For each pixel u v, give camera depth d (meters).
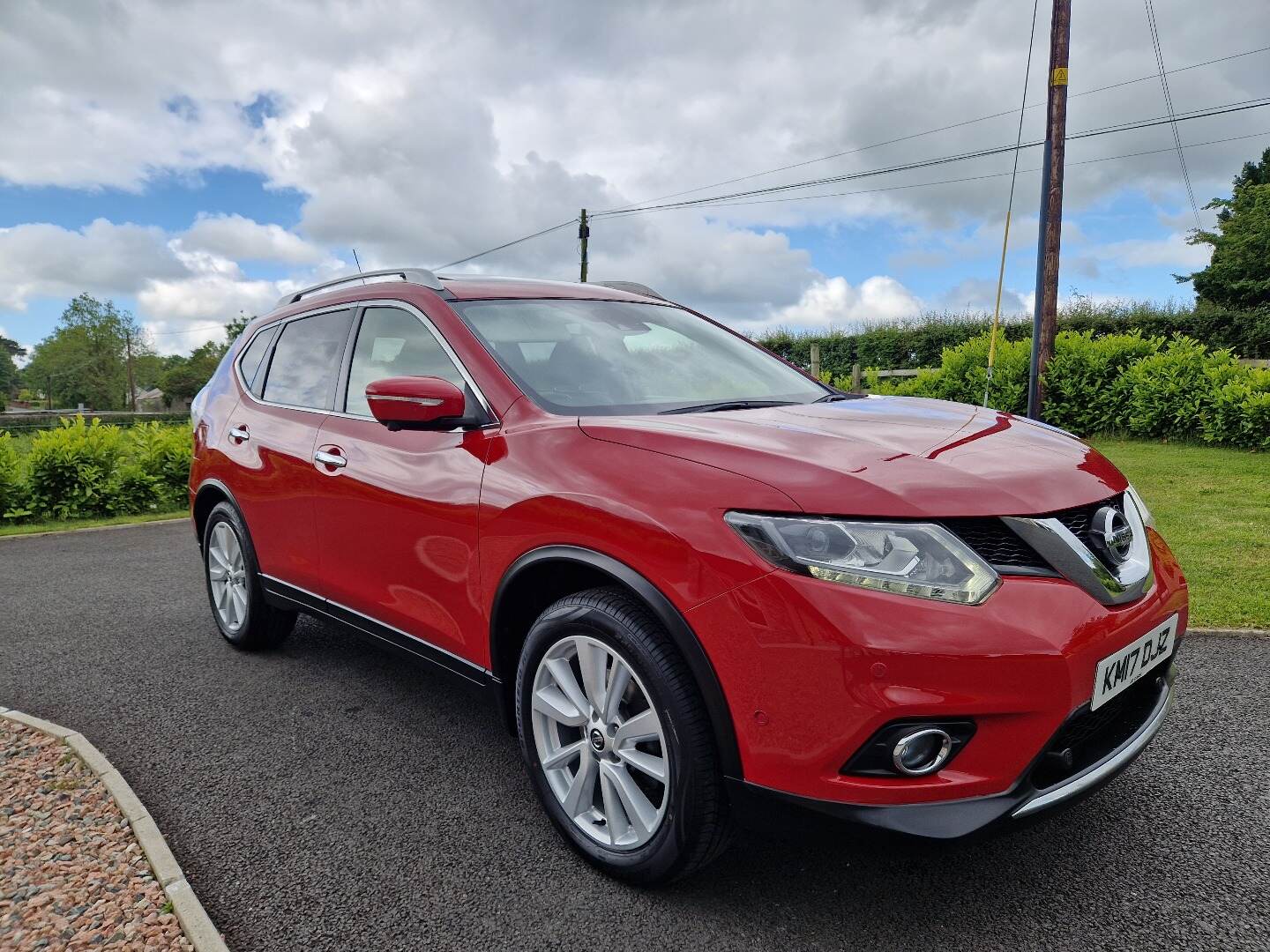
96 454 9.67
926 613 1.81
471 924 2.15
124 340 115.69
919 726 1.82
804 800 1.90
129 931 2.07
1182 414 11.02
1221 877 2.27
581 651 2.32
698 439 2.22
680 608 2.02
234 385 4.23
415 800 2.79
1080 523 2.10
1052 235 12.29
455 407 2.56
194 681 3.95
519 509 2.43
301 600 3.64
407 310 3.21
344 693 3.77
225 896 2.29
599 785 2.42
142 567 6.67
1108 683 1.98
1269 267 32.44
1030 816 1.88
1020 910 2.16
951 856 2.41
